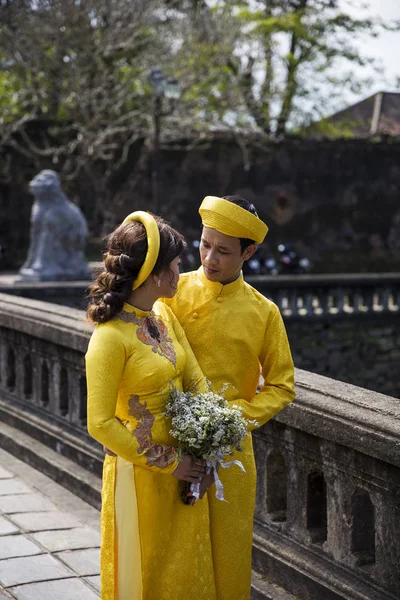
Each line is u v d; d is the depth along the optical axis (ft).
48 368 17.43
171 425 8.35
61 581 11.46
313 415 10.41
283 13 85.05
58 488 15.56
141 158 80.69
